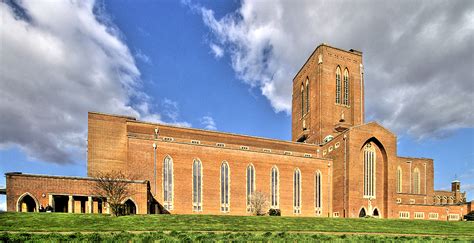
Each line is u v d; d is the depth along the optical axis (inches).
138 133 2591.0
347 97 3467.0
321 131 3240.7
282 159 2787.9
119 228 1274.6
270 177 2716.5
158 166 2327.8
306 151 3179.1
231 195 2546.8
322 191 2861.7
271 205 2664.9
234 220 1630.2
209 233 1154.7
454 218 2962.6
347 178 2687.0
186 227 1348.4
